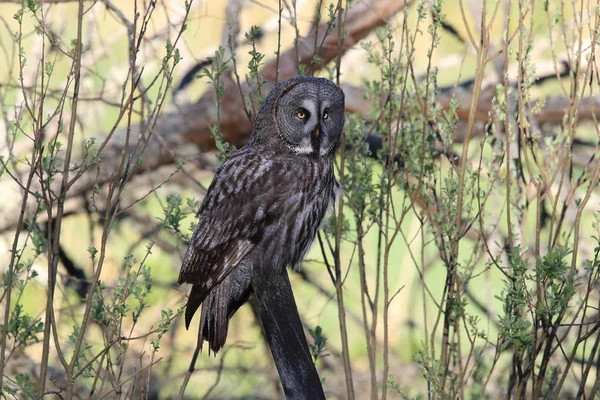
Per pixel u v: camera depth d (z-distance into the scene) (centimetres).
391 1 1407
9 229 1438
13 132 852
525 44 946
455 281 939
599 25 898
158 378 1405
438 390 876
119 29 1504
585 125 1505
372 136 1409
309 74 1027
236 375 1463
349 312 1527
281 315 833
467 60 1602
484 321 1464
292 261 995
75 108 802
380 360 1517
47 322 812
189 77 1562
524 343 846
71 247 1482
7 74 1305
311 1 1582
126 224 1541
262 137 989
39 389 823
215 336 943
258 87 970
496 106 945
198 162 1509
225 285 953
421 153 932
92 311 888
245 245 955
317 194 980
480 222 889
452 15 1591
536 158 903
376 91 1013
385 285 946
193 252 949
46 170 819
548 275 817
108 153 1441
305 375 816
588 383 1314
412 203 934
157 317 1475
